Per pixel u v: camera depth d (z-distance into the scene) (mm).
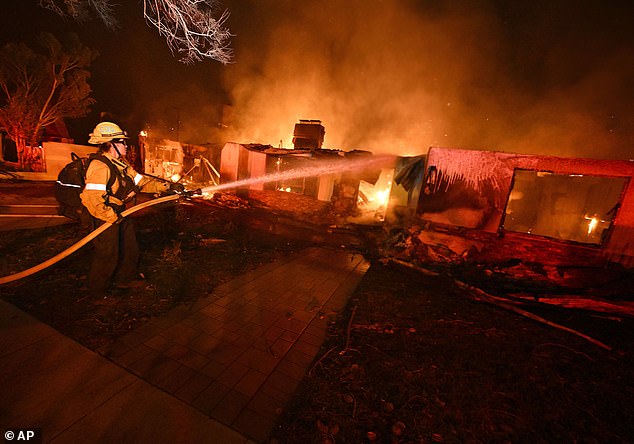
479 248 6895
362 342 3373
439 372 2934
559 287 5770
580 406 2650
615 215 5871
